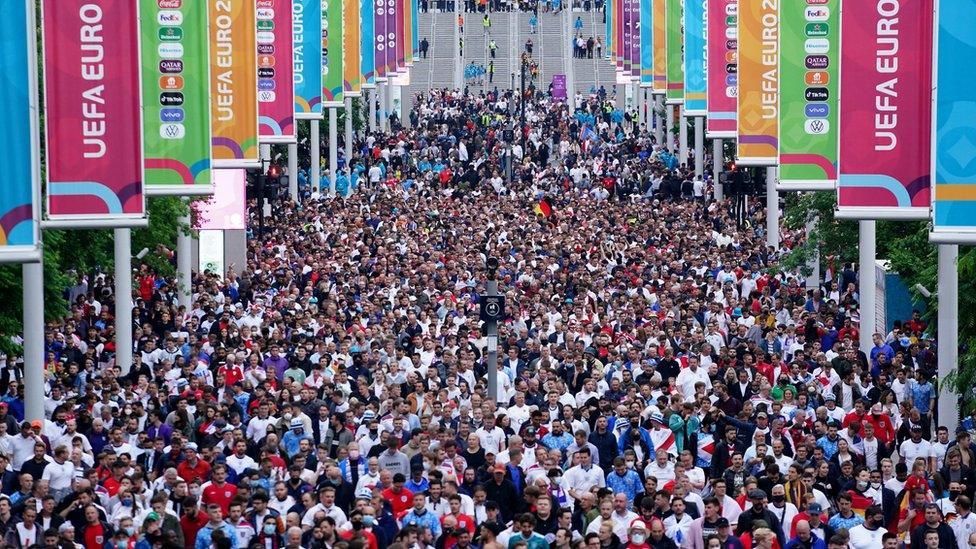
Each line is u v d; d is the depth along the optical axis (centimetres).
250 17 6412
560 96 17500
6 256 3788
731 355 5216
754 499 3588
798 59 5600
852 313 6456
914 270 5572
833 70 5575
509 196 11744
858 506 3847
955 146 3847
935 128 3856
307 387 4703
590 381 4819
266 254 8394
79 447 4059
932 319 5134
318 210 10250
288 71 7625
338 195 11125
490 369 5050
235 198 7831
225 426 4469
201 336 5784
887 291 6159
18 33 3756
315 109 9169
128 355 5850
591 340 5866
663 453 4081
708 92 7638
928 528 3591
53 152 4375
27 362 4778
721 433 4388
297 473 3819
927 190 4597
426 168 13725
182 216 7156
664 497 3653
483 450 4194
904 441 4388
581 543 3266
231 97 6488
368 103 15800
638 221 9725
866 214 4594
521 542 3186
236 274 7975
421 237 8988
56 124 4366
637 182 12269
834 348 5469
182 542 3541
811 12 5553
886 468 3991
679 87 10281
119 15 4362
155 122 5400
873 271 5875
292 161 11350
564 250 8200
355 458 4094
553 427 4272
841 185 4597
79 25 4353
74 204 4381
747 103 6731
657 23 10988
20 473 3941
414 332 5950
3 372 5359
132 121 4388
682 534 3550
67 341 5634
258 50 7612
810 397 4712
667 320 5794
